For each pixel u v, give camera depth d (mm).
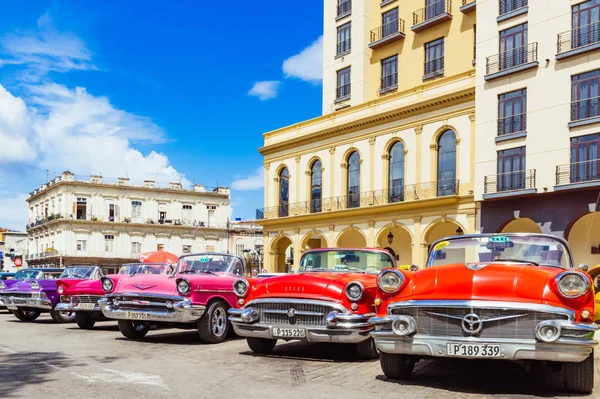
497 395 5480
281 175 34406
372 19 32406
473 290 5570
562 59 21656
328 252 9562
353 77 32250
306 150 32375
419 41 29656
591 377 5484
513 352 5320
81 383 5852
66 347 8789
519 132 22656
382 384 5969
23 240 75938
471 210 24188
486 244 7133
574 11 21688
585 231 22078
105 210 64062
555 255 6766
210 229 69125
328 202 30719
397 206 26656
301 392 5512
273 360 7590
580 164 20891
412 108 26656
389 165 28125
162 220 66812
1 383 5852
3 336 10531
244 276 10602
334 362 7535
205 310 9422
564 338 5199
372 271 9055
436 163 25906
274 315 7648
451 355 5508
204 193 69500
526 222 23812
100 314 12305
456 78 25516
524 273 5664
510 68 23031
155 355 7934
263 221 34125
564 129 21406
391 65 31172
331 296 7383
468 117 24719
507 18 23625
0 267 73250
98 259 62938
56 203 64625
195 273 10328
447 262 7246
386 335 5828
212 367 6918
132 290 9641
